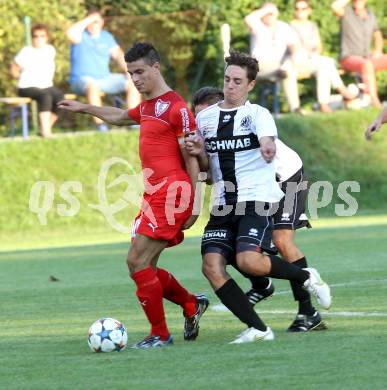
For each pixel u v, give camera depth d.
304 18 80.88
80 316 32.44
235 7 89.81
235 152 26.27
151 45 26.64
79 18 86.19
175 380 21.23
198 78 91.12
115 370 22.59
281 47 79.25
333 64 82.69
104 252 55.19
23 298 37.69
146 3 90.56
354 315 30.33
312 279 27.27
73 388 20.77
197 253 53.53
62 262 50.75
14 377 22.16
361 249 51.09
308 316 27.72
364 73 83.38
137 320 31.17
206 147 26.59
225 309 33.09
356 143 83.06
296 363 22.67
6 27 81.38
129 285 40.69
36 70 71.88
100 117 28.86
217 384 20.69
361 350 24.09
